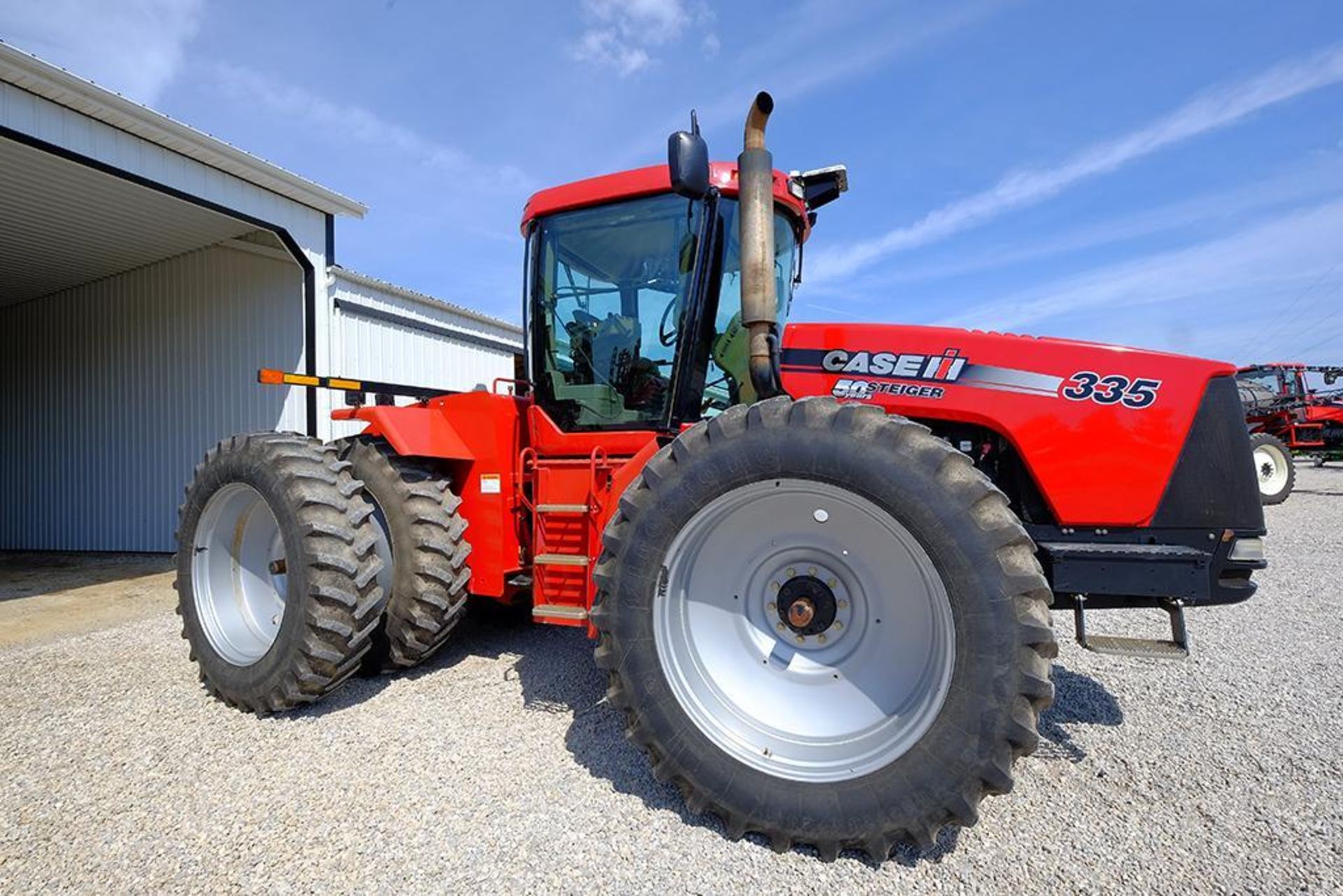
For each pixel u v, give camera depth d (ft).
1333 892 5.21
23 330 32.76
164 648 12.36
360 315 27.04
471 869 5.54
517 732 8.05
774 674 6.61
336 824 6.20
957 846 5.85
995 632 5.42
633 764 7.28
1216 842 5.87
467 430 10.06
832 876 5.47
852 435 6.02
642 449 8.41
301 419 25.23
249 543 10.07
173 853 5.82
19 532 32.99
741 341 9.33
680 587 6.65
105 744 7.92
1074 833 6.02
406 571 9.43
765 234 7.14
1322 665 10.37
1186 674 10.06
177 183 20.42
